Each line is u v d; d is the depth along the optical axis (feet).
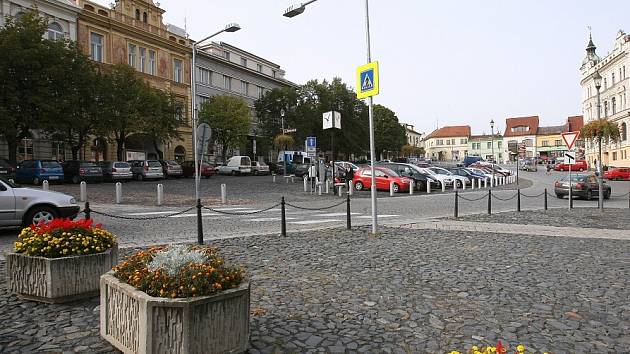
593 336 14.26
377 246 30.04
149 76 150.30
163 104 123.95
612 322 15.57
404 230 37.68
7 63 87.76
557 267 23.99
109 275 13.23
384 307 17.11
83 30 129.39
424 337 14.11
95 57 133.90
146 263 12.79
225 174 153.07
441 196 82.07
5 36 89.40
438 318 15.92
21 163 91.45
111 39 138.00
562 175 181.98
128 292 11.81
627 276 22.00
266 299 17.97
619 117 213.05
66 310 16.22
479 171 135.33
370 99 35.73
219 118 155.43
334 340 13.75
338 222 43.91
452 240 32.65
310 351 12.84
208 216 48.32
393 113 282.56
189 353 11.05
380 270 23.15
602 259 26.20
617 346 13.48
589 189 79.10
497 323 15.40
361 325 15.14
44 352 12.67
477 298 18.31
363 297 18.38
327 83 188.14
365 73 35.99
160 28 157.48
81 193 61.00
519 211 55.98
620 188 112.68
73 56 99.35
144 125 114.93
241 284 12.59
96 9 134.82
